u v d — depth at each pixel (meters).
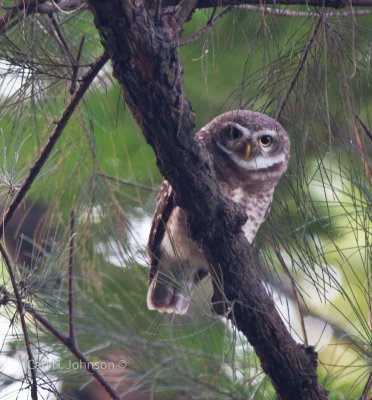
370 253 6.41
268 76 6.57
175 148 6.11
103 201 7.68
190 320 6.72
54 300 6.55
